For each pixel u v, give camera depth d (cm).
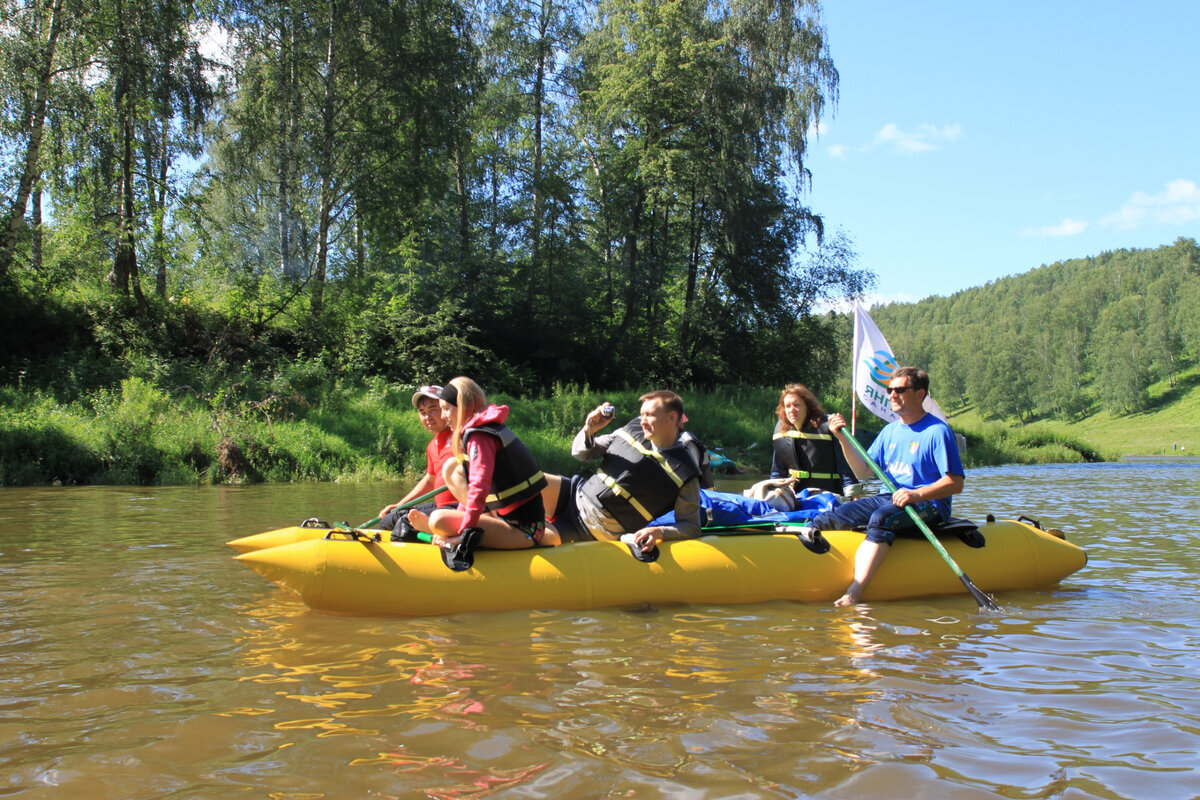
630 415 2111
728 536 468
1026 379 8712
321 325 2012
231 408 1490
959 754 243
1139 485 1345
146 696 287
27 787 218
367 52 2062
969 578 461
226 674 311
